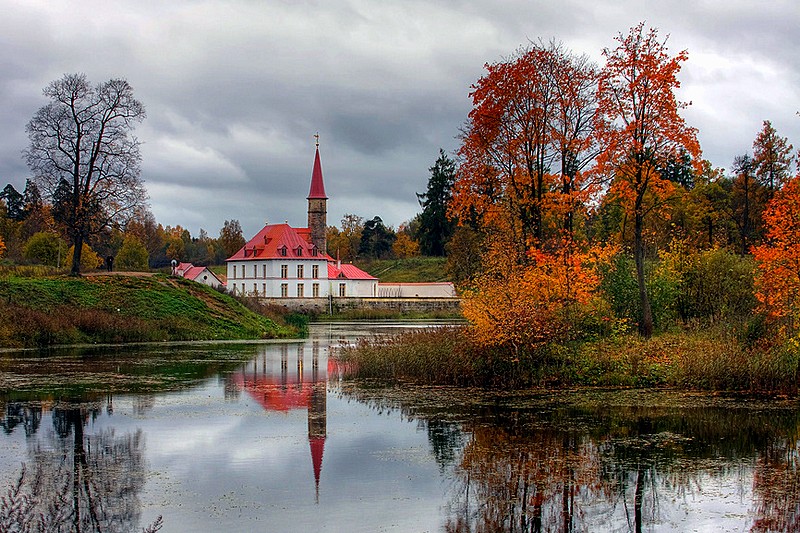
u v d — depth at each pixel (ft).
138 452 62.49
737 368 91.35
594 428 70.74
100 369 116.06
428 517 47.19
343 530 44.80
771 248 94.27
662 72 110.01
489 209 127.75
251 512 47.80
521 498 50.85
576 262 107.14
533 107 119.14
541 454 61.62
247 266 402.31
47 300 177.17
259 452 62.59
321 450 63.21
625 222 125.70
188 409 81.92
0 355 135.85
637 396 87.61
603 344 104.83
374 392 93.04
